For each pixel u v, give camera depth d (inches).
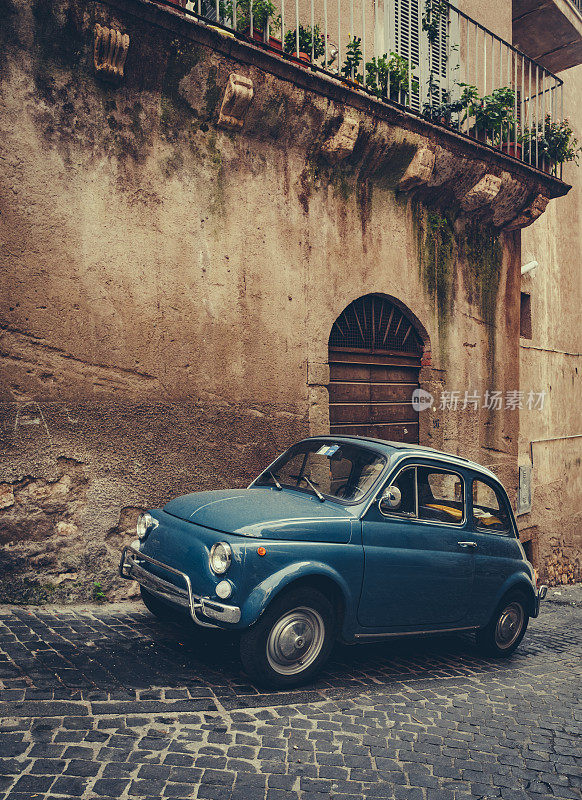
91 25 221.0
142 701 147.4
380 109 306.2
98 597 226.5
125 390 236.2
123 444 235.6
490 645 236.4
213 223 262.8
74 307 224.2
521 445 490.0
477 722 170.4
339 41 311.1
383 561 185.8
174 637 194.2
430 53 360.8
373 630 187.8
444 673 210.4
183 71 245.3
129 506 236.8
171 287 249.3
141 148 241.3
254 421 275.4
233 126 265.0
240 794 119.0
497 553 228.7
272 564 161.6
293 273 292.0
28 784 111.7
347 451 211.5
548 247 545.3
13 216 211.3
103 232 231.3
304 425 294.2
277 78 268.7
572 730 175.6
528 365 506.0
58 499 220.8
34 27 214.1
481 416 400.5
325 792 124.0
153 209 244.7
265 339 280.2
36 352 216.4
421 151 330.6
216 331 263.1
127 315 237.0
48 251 218.5
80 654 169.9
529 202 403.9
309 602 169.0
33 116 215.9
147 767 122.5
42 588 216.7
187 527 174.7
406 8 385.4
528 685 213.5
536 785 139.9
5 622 188.1
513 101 379.2
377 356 346.3
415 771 137.6
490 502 234.2
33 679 149.4
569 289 578.6
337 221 311.9
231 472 267.0
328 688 175.5
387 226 337.4
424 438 368.8
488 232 404.2
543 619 366.0
